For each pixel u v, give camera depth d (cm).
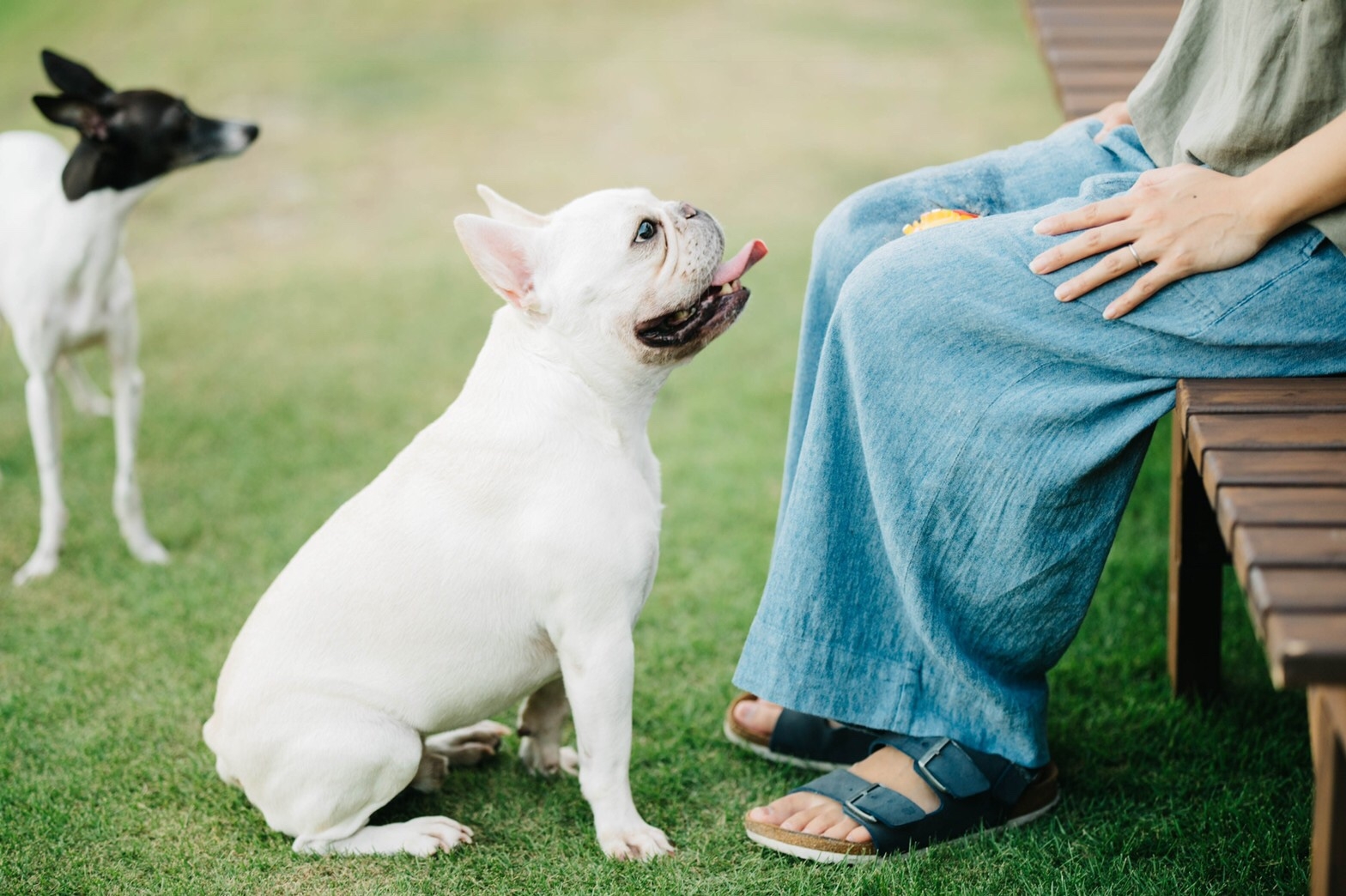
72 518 428
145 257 720
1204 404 201
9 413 518
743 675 246
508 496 238
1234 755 261
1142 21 420
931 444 222
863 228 256
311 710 237
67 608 362
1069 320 215
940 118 904
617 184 786
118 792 267
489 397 246
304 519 412
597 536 235
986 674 236
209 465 461
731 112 933
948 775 235
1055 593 227
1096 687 295
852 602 241
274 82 1036
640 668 314
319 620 241
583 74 1046
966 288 218
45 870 241
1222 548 273
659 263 236
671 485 428
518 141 888
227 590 367
